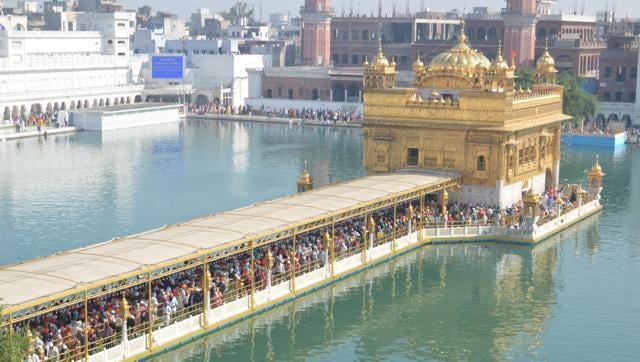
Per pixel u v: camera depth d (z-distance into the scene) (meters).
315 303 62.09
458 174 84.25
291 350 53.72
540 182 93.69
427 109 85.56
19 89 170.75
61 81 183.00
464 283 67.56
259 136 160.38
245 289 58.59
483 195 84.12
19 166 118.25
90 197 97.38
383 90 87.00
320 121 181.62
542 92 95.00
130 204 93.94
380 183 76.94
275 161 127.25
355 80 196.62
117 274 47.94
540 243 79.44
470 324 58.91
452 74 88.56
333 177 113.00
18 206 91.94
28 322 47.06
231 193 101.31
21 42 187.50
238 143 148.50
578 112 157.12
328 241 65.06
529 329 57.94
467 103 84.00
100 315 50.75
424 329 57.84
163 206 93.38
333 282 66.19
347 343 55.22
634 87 178.88
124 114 169.12
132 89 197.75
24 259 72.06
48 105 175.00
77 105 182.88
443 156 85.38
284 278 61.72
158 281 56.16
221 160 127.44
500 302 63.28
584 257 75.00
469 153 84.25
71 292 45.03
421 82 90.56
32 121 162.75
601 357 53.16
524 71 162.12
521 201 88.12
